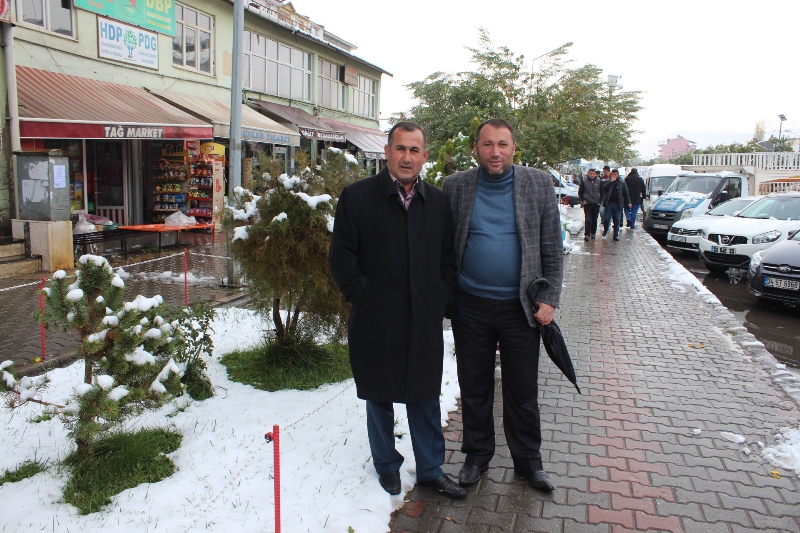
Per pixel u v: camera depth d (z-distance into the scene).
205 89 17.55
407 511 3.56
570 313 8.68
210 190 15.37
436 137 19.52
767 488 3.89
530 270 3.68
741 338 7.39
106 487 3.58
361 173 5.54
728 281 12.46
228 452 4.03
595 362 6.44
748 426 4.83
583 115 19.20
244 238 5.11
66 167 10.30
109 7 13.59
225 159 18.09
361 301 3.53
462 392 3.91
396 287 3.51
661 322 8.20
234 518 3.31
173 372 3.80
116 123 11.27
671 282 11.21
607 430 4.73
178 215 13.58
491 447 3.95
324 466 3.90
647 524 3.47
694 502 3.71
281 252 4.92
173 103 14.65
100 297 3.66
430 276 3.56
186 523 3.24
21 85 10.95
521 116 19.36
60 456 3.95
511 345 3.78
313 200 4.88
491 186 3.73
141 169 15.34
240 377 5.45
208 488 3.60
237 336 6.61
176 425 4.44
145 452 3.88
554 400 5.34
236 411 4.73
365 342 3.57
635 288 10.59
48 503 3.44
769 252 9.69
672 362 6.47
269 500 3.50
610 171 17.83
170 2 15.61
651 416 5.01
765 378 5.99
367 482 3.75
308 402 4.92
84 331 3.68
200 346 5.14
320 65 25.28
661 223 19.05
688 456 4.30
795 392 5.51
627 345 7.10
